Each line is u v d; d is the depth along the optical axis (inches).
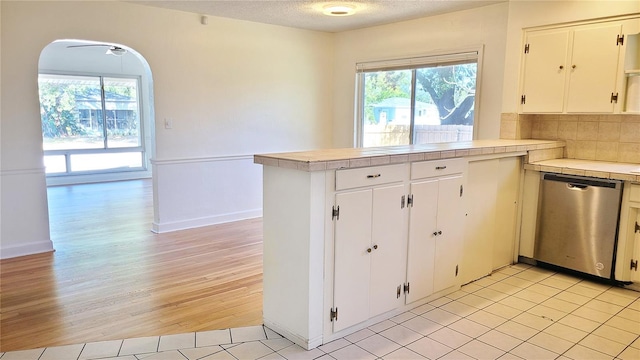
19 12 150.7
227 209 214.2
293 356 92.4
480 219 135.5
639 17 131.3
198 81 196.5
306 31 232.1
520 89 160.9
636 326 106.6
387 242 106.9
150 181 346.3
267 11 187.6
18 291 127.5
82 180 335.3
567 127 162.1
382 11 186.5
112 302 120.6
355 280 101.3
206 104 200.4
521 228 152.6
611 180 128.3
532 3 153.9
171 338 100.3
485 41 178.1
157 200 191.6
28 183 158.9
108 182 339.9
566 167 137.7
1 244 155.2
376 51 222.4
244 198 220.1
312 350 95.0
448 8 180.5
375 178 101.7
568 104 149.1
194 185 201.5
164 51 185.0
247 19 205.0
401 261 111.2
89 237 185.6
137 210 240.4
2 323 107.7
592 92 143.3
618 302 120.9
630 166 139.1
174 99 190.2
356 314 102.8
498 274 143.1
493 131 179.0
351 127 240.1
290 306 98.5
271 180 99.5
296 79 231.6
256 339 100.0
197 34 193.5
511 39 161.2
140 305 118.8
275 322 103.3
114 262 153.9
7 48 149.7
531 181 148.6
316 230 92.7
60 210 239.0
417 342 98.6
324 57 242.2
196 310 116.0
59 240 180.5
